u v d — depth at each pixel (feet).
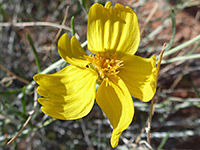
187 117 0.34
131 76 0.18
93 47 0.18
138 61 0.18
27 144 0.32
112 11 0.17
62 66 0.20
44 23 0.26
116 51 0.18
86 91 0.17
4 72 0.32
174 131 0.30
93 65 0.18
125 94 0.17
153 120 0.34
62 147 0.32
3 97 0.27
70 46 0.17
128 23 0.18
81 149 0.33
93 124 0.33
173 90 0.34
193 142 0.33
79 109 0.17
